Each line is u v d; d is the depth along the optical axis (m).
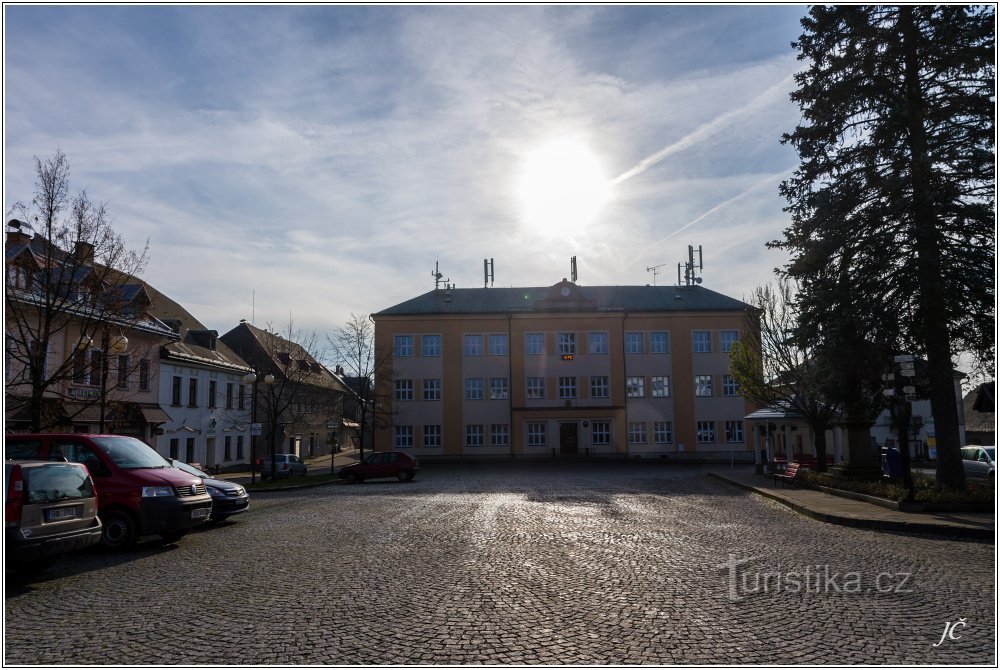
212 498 14.73
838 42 19.72
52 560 9.99
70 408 28.52
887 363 19.22
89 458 12.41
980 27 17.91
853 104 19.16
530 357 55.62
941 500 16.22
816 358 21.48
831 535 13.27
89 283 19.47
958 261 17.98
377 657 5.98
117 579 9.38
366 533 13.73
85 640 6.53
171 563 10.61
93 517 10.03
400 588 8.53
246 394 49.00
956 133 18.52
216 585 8.86
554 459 52.78
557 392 55.38
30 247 20.84
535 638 6.45
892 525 14.09
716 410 55.19
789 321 29.41
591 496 22.45
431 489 26.84
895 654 5.98
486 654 6.02
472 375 55.56
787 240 21.11
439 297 59.44
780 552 11.15
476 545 11.93
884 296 19.33
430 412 55.25
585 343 55.75
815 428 29.25
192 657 6.02
